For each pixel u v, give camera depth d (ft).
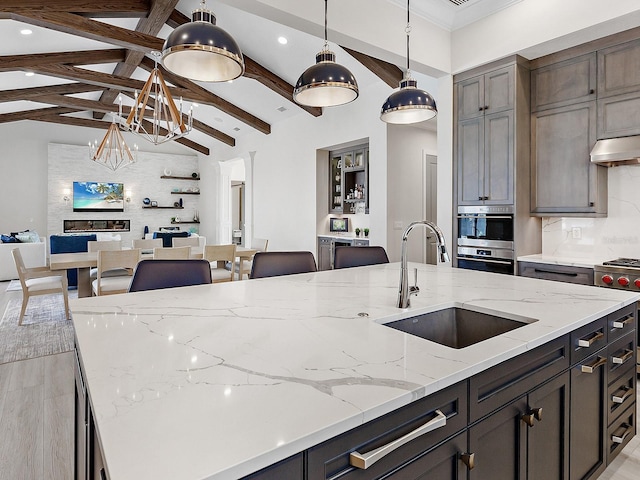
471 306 5.69
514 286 7.08
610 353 5.87
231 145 31.12
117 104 26.43
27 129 30.45
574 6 10.25
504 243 12.07
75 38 17.19
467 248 13.10
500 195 12.10
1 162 29.60
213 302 5.77
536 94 12.01
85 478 3.79
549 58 11.68
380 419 2.80
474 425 3.54
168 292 6.50
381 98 18.04
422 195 19.61
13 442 7.19
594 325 5.45
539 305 5.65
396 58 11.98
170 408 2.65
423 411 3.08
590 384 5.42
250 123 25.59
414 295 6.28
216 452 2.17
